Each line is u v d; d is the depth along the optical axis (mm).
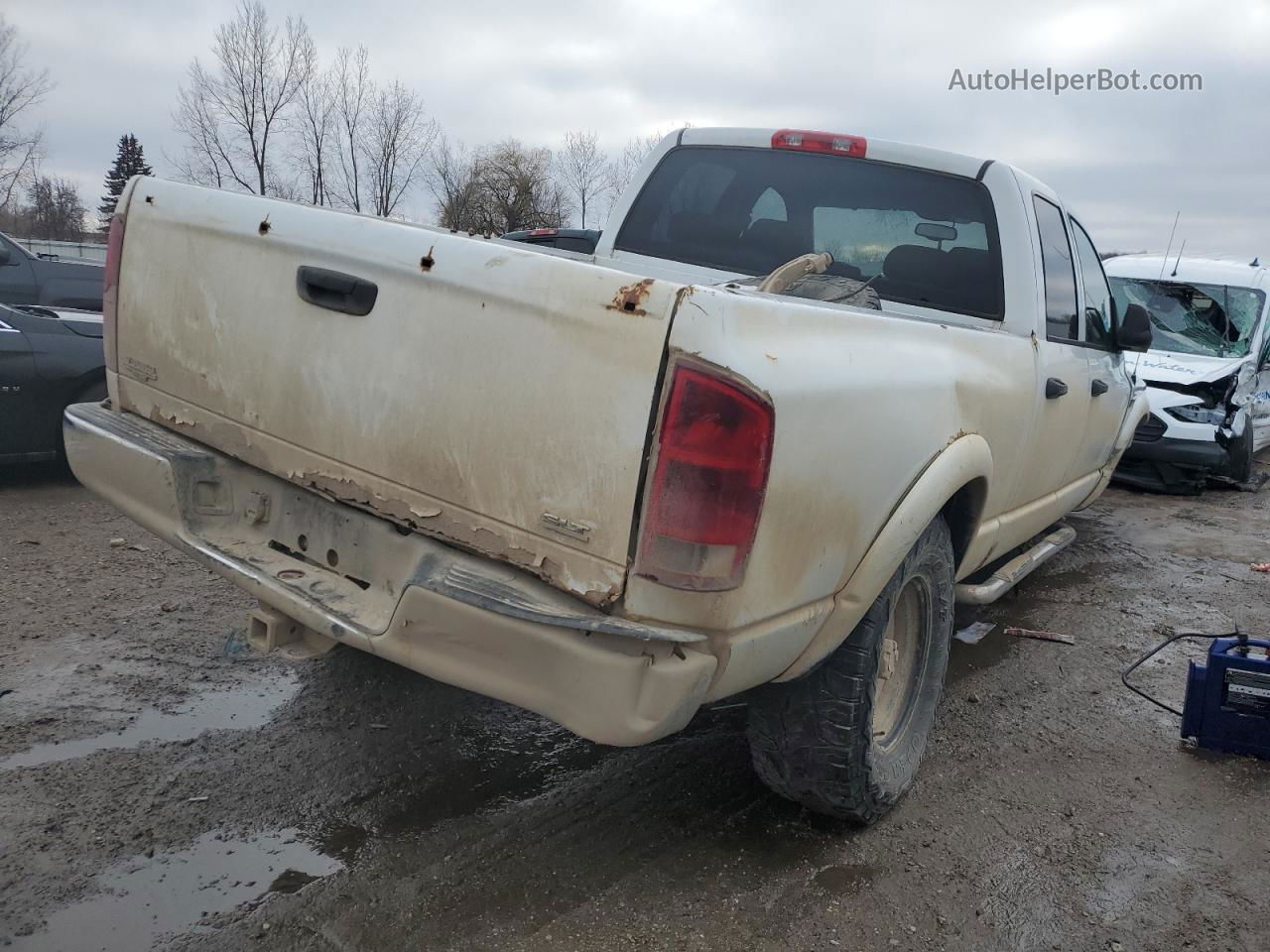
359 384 2559
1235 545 7609
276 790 3178
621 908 2713
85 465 3178
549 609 2221
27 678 3756
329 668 4102
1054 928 2781
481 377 2348
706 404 2133
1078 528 7945
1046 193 4520
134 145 75312
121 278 3182
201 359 2943
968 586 4074
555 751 3590
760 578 2318
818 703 2893
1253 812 3504
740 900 2791
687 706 2271
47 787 3061
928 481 2939
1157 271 11094
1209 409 9508
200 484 2943
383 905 2654
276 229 2715
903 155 4262
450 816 3119
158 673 3898
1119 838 3279
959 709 4270
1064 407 4375
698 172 4648
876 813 3189
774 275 3236
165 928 2504
